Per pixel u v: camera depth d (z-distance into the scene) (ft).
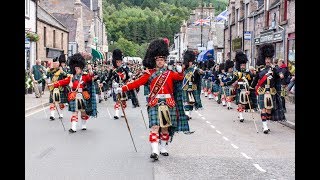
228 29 138.21
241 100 48.67
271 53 40.73
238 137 38.47
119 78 51.49
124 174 25.18
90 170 26.07
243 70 49.37
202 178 24.39
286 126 45.70
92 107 41.32
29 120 48.88
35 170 25.96
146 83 29.63
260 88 40.98
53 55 121.90
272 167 27.12
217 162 28.43
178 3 418.10
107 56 267.18
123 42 372.58
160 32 402.72
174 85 29.81
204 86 92.89
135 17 417.08
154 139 28.63
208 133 40.63
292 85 61.46
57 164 27.50
